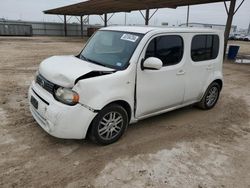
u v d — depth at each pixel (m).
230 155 3.52
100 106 3.17
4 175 2.76
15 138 3.58
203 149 3.64
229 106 5.76
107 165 3.07
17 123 4.07
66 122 3.03
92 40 4.42
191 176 2.96
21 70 8.85
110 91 3.25
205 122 4.68
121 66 3.50
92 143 3.56
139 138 3.83
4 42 21.77
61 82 3.09
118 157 3.26
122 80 3.37
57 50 16.69
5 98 5.37
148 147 3.57
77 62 3.64
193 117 4.89
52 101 3.13
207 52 4.78
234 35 50.03
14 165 2.96
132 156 3.30
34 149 3.32
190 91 4.60
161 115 4.88
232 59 14.73
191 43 4.31
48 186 2.64
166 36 3.87
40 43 22.38
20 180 2.70
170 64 4.04
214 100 5.43
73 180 2.76
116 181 2.78
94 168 2.99
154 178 2.87
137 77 3.56
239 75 9.86
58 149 3.36
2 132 3.74
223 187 2.80
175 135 4.04
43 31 39.94
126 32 3.91
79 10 30.70
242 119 4.98
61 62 3.62
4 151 3.24
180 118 4.79
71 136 3.14
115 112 3.45
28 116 4.38
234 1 13.81
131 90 3.52
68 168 2.96
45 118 3.16
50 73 3.28
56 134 3.10
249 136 4.20
